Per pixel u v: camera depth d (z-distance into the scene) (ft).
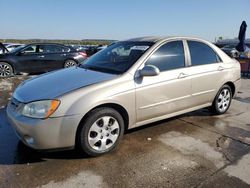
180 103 14.05
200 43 15.51
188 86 14.16
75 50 37.68
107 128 11.31
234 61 17.47
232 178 9.96
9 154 11.38
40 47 35.17
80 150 11.03
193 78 14.35
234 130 14.78
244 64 36.24
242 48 38.42
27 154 11.41
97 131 11.02
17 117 10.43
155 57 13.08
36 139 10.08
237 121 16.29
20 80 28.81
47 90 10.85
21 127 10.21
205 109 18.34
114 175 9.98
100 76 11.91
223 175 10.14
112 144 11.60
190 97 14.51
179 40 14.43
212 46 16.22
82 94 10.52
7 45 70.23
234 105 20.08
